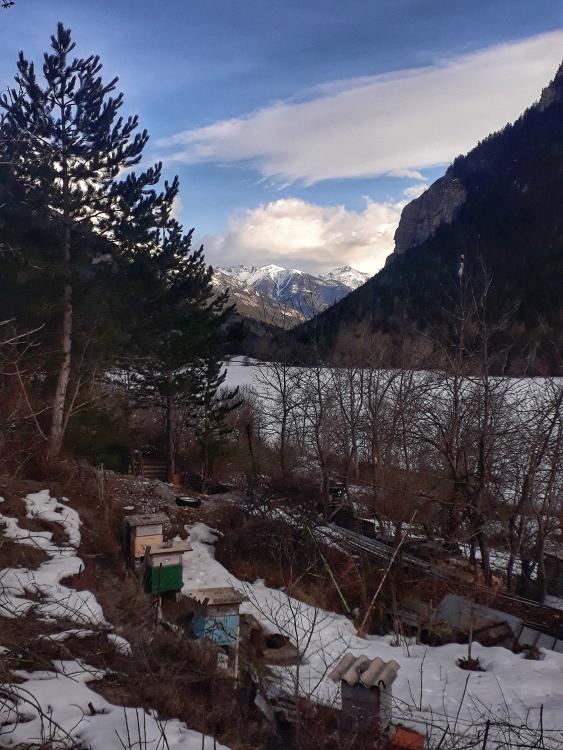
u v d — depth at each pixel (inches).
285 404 1077.8
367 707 266.7
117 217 824.9
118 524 636.1
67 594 371.2
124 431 1012.5
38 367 744.3
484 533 647.8
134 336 928.9
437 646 471.5
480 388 723.4
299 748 246.5
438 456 800.3
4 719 204.4
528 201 5472.4
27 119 715.4
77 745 195.3
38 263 731.4
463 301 743.1
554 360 722.2
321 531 696.4
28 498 611.8
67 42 723.4
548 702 340.2
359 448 1053.8
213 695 269.4
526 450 665.0
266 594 527.5
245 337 1117.7
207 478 1089.4
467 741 283.9
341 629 477.4
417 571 600.1
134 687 248.7
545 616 533.0
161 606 431.8
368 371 1018.1
